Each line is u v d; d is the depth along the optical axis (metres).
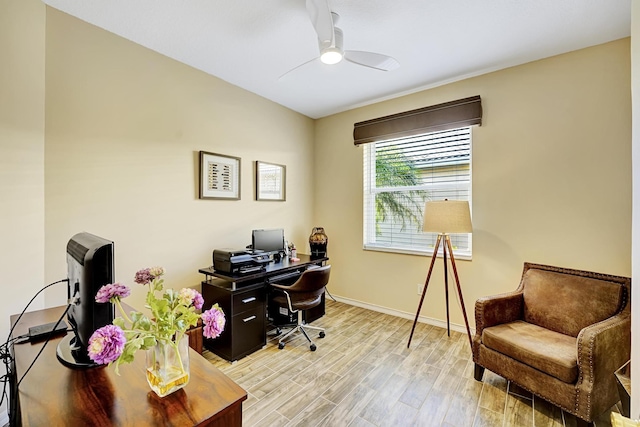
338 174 4.00
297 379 2.17
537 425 1.71
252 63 2.73
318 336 2.91
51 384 0.99
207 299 2.63
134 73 2.39
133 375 1.05
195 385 0.99
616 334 1.68
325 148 4.14
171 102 2.64
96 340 0.82
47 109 1.96
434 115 3.10
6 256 1.71
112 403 0.89
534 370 1.80
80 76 2.11
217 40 2.36
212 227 2.97
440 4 1.91
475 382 2.13
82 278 1.09
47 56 1.96
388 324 3.21
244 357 2.50
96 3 1.93
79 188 2.11
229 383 1.01
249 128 3.33
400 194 3.52
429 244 3.30
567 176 2.44
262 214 3.50
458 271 3.01
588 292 2.04
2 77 1.69
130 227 2.39
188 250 2.77
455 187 3.09
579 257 2.40
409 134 3.29
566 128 2.44
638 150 1.08
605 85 2.29
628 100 2.20
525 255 2.64
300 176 4.03
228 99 3.10
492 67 2.72
